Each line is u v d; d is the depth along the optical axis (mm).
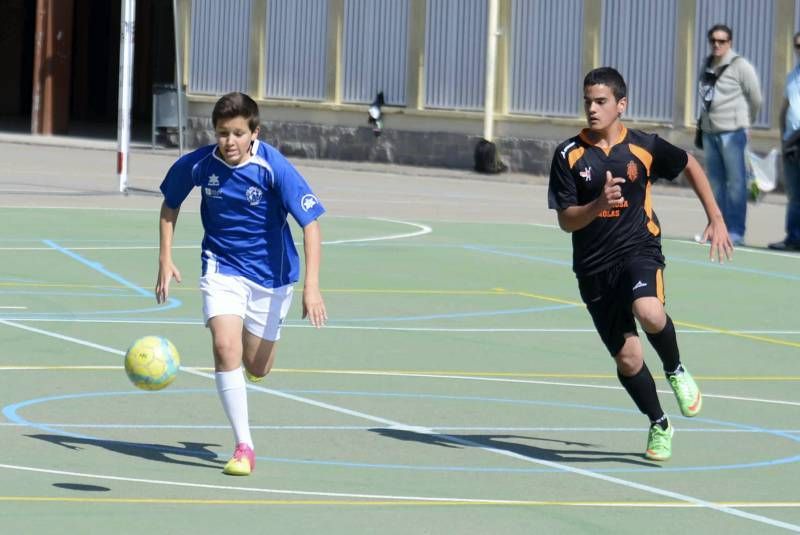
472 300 31797
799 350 27406
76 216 44375
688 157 18484
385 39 74062
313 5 76562
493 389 22656
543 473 17562
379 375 23391
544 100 69000
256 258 17156
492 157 69625
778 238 46375
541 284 34469
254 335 17422
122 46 51594
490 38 69500
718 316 31109
